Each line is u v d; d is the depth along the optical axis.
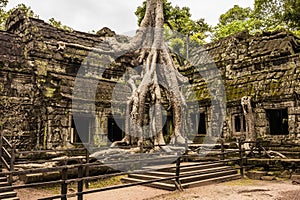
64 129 13.05
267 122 13.31
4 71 12.55
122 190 9.08
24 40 14.46
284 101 12.72
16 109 12.52
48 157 12.13
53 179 9.40
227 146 14.00
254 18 24.70
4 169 9.62
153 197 7.91
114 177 11.00
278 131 13.62
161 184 9.15
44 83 13.25
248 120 13.36
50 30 15.48
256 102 13.63
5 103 12.26
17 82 12.82
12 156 7.85
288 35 14.11
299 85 12.30
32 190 8.91
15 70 12.80
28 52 13.80
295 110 12.30
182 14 24.31
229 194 7.97
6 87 12.45
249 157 11.73
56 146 12.58
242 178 10.72
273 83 13.36
